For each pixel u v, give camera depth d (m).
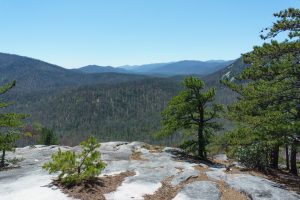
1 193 15.12
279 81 19.22
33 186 16.05
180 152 29.55
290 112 20.81
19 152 31.73
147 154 27.67
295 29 16.98
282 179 22.25
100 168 16.89
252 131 20.48
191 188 16.30
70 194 14.71
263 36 17.84
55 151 30.95
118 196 14.83
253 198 15.52
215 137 25.92
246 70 19.30
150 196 15.20
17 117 25.36
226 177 18.95
